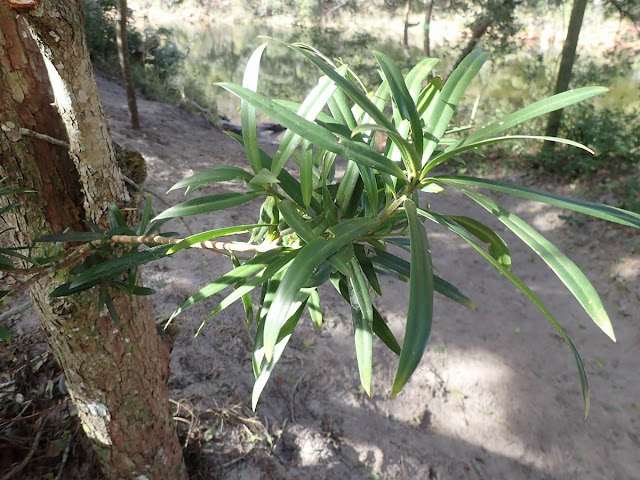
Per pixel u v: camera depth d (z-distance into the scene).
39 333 2.76
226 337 3.24
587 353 3.81
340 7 16.72
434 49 12.12
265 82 11.85
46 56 0.98
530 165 5.98
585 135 5.83
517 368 3.65
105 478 2.14
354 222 0.75
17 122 1.09
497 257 0.91
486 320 4.09
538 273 4.68
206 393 2.79
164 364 1.83
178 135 6.96
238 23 22.20
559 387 3.53
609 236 4.76
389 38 13.10
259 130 9.05
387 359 3.47
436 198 5.79
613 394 3.49
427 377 3.47
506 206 5.51
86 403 1.65
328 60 0.89
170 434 1.96
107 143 1.18
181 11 22.83
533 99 8.09
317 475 2.62
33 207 1.18
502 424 3.23
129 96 6.16
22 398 2.38
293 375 3.14
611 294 4.27
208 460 2.47
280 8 21.88
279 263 0.78
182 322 3.23
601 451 3.13
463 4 7.51
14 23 1.02
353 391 3.18
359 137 0.85
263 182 0.73
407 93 0.78
